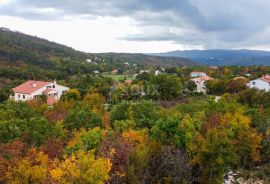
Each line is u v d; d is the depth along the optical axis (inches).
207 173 1017.5
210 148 996.6
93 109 1968.5
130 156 884.6
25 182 733.9
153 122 1398.9
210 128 1165.1
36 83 3602.4
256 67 5959.6
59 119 1617.9
